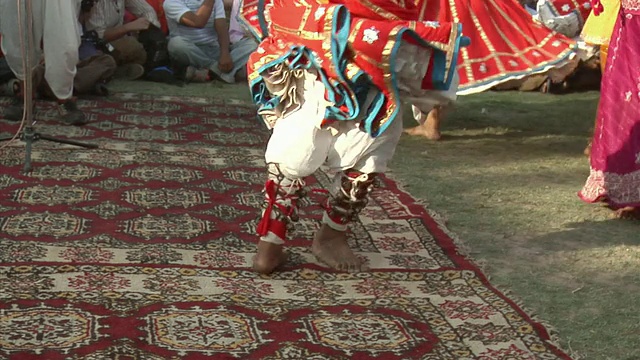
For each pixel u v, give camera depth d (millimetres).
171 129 6367
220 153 5746
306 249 4039
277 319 3270
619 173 4730
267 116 3721
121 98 7422
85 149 5578
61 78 6098
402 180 5312
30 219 4176
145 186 4863
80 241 3930
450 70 3451
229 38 8766
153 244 3967
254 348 3021
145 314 3229
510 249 4238
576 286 3807
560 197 5160
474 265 3953
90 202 4512
